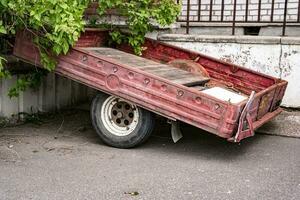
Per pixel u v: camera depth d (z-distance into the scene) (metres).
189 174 4.74
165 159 5.22
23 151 5.46
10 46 6.28
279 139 6.15
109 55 6.04
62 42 5.27
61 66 5.59
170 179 4.58
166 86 5.12
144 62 6.28
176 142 5.94
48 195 4.15
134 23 6.71
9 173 4.70
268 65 7.43
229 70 6.69
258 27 8.83
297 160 5.26
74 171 4.78
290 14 8.89
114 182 4.48
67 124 6.77
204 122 4.99
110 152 5.46
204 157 5.33
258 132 6.41
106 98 5.58
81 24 5.47
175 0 7.91
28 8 5.16
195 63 6.80
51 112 7.27
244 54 7.53
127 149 5.60
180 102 5.08
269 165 5.07
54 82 7.24
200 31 8.99
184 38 7.79
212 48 7.70
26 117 6.79
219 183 4.50
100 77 5.41
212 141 6.02
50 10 5.18
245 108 4.95
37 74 6.62
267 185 4.46
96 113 5.64
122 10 6.70
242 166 5.02
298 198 4.16
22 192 4.21
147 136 5.55
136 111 5.46
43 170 4.80
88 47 6.47
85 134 6.27
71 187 4.34
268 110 6.02
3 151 5.44
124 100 5.35
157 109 5.20
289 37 7.37
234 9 8.12
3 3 5.04
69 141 5.92
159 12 6.77
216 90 5.91
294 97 7.36
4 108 6.47
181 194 4.21
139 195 4.17
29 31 5.51
